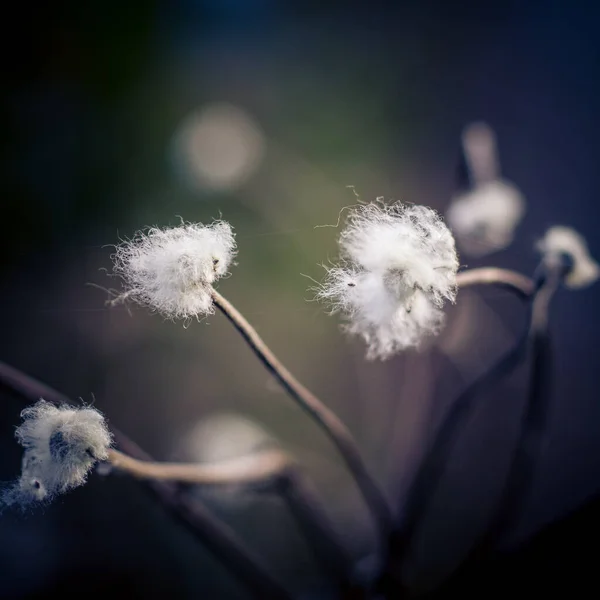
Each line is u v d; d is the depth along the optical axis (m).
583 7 0.52
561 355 0.40
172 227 0.17
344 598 0.23
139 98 0.47
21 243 0.41
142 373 0.38
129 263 0.17
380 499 0.22
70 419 0.17
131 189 0.43
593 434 0.38
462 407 0.23
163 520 0.33
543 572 0.24
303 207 0.42
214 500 0.29
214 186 0.42
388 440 0.36
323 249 0.39
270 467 0.22
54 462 0.17
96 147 0.44
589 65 0.50
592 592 0.23
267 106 0.49
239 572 0.23
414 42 0.53
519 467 0.23
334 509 0.33
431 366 0.31
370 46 0.53
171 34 0.49
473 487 0.35
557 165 0.47
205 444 0.31
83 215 0.42
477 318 0.34
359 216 0.17
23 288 0.40
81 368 0.38
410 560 0.23
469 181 0.25
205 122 0.43
